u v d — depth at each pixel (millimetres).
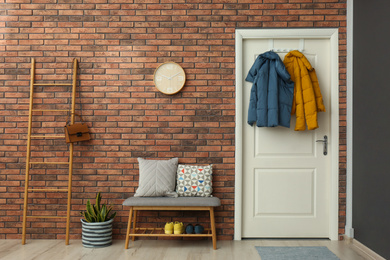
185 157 4289
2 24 4305
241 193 4266
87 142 4301
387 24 3334
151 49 4309
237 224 4238
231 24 4293
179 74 4277
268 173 4320
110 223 4066
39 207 4270
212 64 4293
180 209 3893
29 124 4219
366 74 3771
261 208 4312
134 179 4281
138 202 3846
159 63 4309
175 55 4305
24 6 4305
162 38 4305
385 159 3354
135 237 4262
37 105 4312
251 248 3936
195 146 4289
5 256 3678
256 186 4324
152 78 4309
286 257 3633
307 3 4281
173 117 4301
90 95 4309
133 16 4309
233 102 4285
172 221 4262
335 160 4250
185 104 4301
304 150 4312
